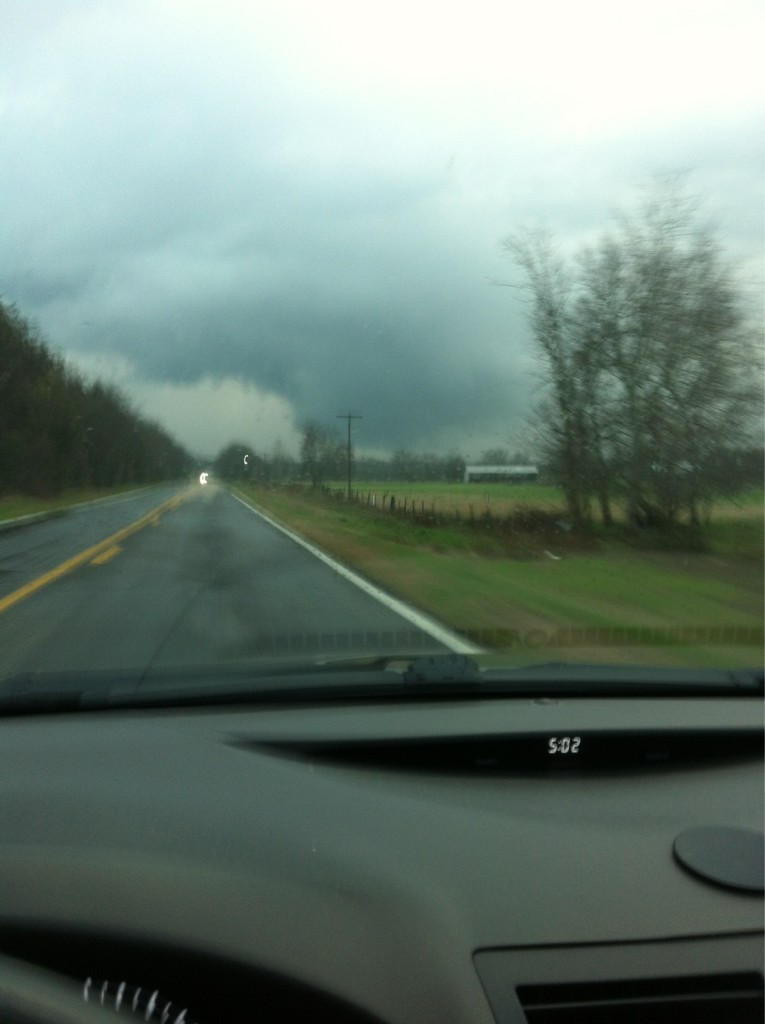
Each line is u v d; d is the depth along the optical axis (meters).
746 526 27.31
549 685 4.94
